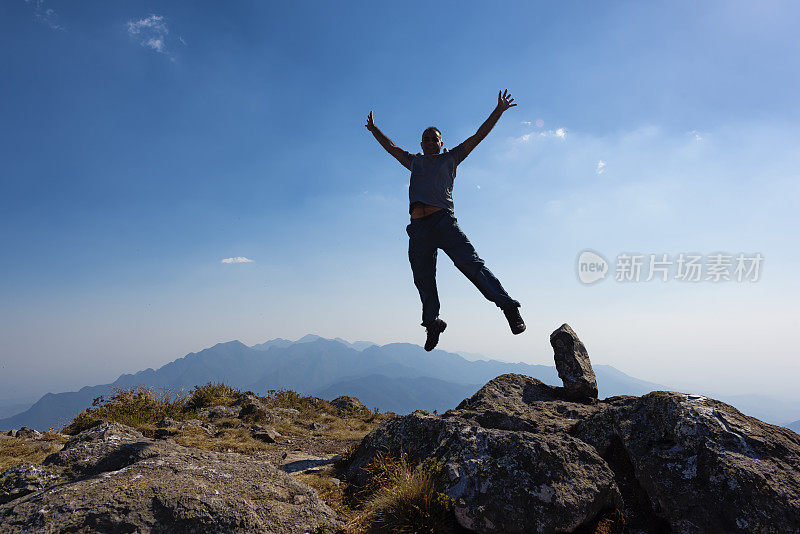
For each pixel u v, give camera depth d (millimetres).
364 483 6250
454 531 4160
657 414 5102
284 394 19094
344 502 5855
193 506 4031
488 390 8859
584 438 5793
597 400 8539
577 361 9000
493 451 4727
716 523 3754
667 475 4359
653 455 4652
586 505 4160
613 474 4629
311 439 12180
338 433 13180
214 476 4672
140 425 11789
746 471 3947
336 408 18641
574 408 7777
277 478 5008
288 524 4242
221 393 17344
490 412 7371
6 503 4227
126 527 3717
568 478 4379
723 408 4844
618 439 5465
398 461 6137
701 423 4586
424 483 4566
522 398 8664
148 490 4168
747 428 4477
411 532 4121
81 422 11445
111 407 12898
